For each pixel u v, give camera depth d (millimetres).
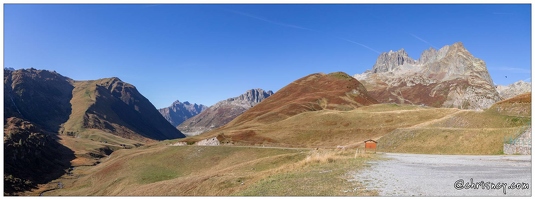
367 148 54031
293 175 26562
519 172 22469
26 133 182750
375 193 16547
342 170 26234
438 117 115625
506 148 45500
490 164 28797
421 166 28188
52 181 119125
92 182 105938
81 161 170000
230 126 197250
